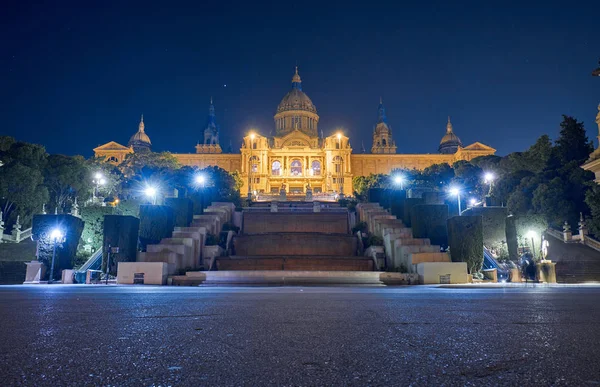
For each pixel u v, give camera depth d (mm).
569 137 66875
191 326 4668
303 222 51625
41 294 12156
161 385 2271
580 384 2264
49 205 66688
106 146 147875
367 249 39375
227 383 2324
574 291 14273
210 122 181000
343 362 2838
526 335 3973
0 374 2457
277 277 25922
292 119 170875
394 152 175875
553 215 53531
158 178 94375
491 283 27078
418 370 2605
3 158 58531
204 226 40781
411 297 10469
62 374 2480
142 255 29578
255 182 141625
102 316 5711
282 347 3385
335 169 144375
